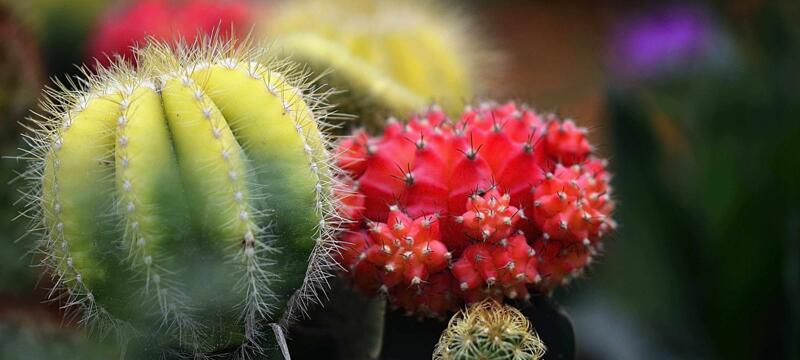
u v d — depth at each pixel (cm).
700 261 44
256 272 26
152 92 26
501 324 27
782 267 42
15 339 33
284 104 27
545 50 103
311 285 28
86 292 27
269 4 49
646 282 45
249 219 26
